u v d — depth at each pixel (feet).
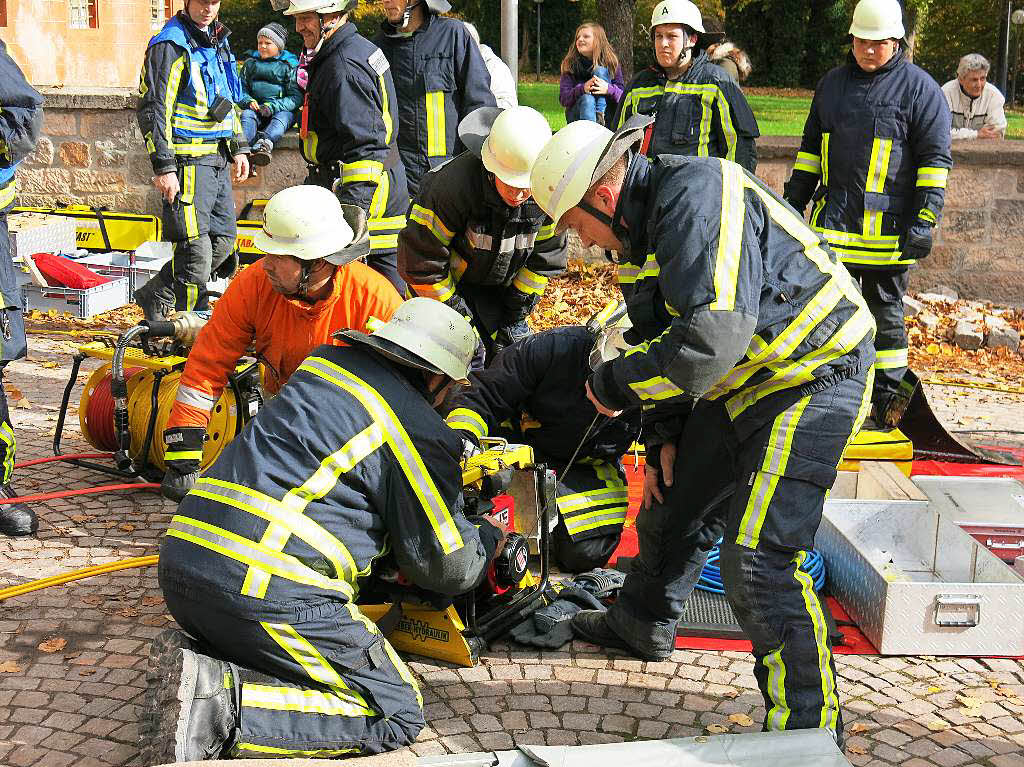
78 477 18.61
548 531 14.33
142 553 16.06
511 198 16.28
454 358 11.32
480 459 13.30
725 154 24.16
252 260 30.66
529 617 14.23
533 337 15.40
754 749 10.41
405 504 11.12
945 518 15.65
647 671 13.41
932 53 109.70
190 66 23.44
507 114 16.12
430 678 13.12
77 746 11.51
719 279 9.85
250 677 10.69
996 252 31.86
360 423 10.92
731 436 11.44
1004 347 28.66
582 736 12.02
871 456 19.13
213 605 10.55
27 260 27.50
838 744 10.89
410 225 17.47
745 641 14.12
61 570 15.42
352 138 19.52
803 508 10.84
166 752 10.07
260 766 10.01
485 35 94.38
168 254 30.14
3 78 15.58
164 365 18.15
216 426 16.98
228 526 10.62
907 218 21.24
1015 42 97.91
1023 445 21.81
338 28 19.47
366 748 11.07
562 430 15.40
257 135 33.68
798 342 10.58
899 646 13.76
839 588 15.11
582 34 33.17
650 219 10.45
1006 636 13.76
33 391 22.88
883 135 21.02
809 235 10.75
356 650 11.09
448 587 11.62
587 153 10.64
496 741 11.87
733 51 28.55
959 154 31.19
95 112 33.88
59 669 12.96
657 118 24.35
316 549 10.75
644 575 13.33
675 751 10.42
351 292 14.16
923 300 31.48
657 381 10.35
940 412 23.89
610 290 32.19
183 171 23.90
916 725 12.30
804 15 95.45
